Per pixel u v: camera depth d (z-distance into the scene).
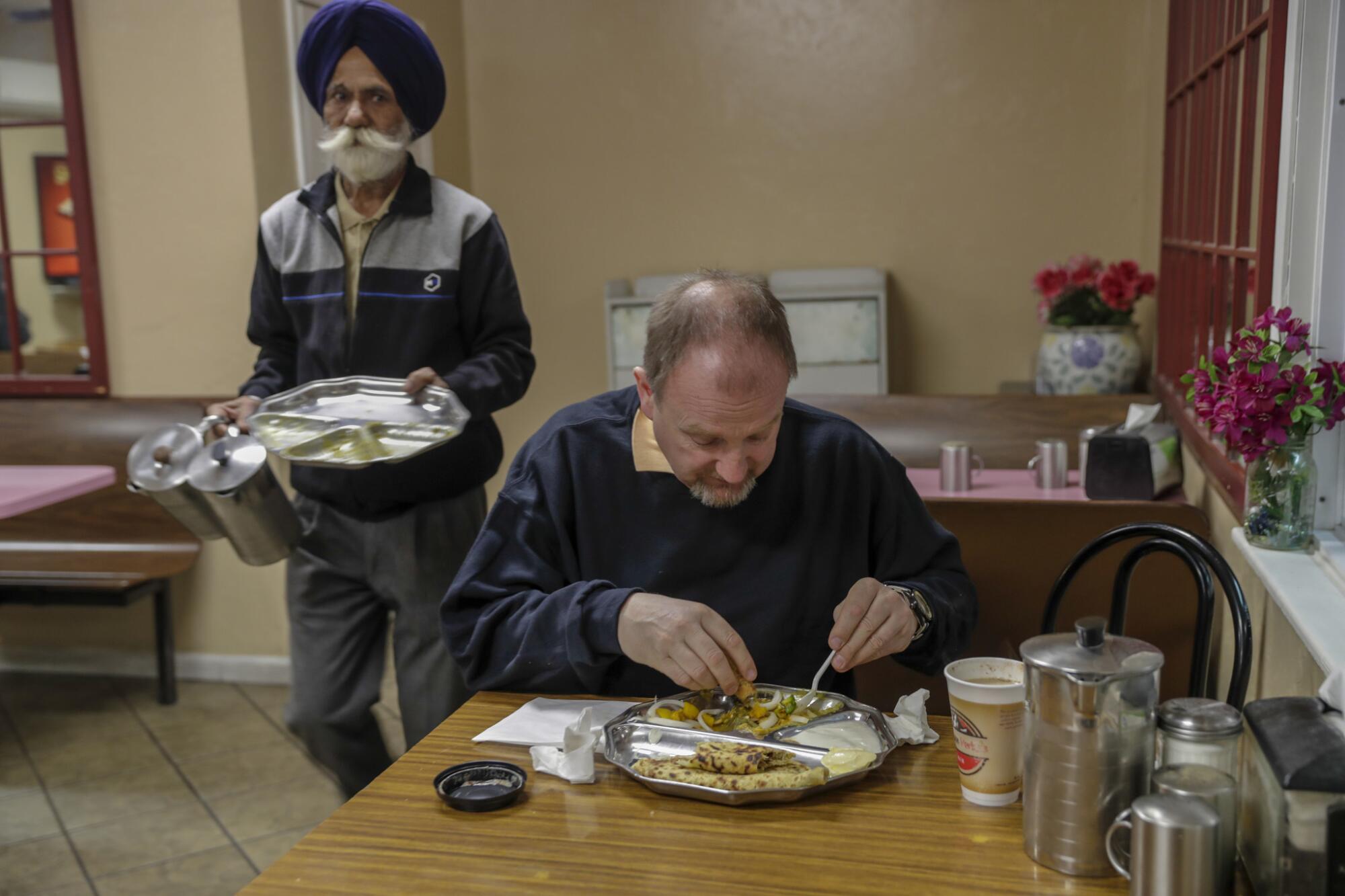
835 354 4.28
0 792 3.07
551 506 1.58
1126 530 1.54
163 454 2.22
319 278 2.38
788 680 1.56
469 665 1.52
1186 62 3.29
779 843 1.09
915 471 3.32
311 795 3.02
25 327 3.84
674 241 4.76
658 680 1.56
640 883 1.02
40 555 3.74
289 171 3.75
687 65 4.65
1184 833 0.85
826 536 1.58
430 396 2.18
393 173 2.39
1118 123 4.34
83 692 3.81
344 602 2.45
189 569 3.83
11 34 3.67
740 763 1.21
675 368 1.34
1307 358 1.71
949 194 4.51
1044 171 4.43
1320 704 1.00
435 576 2.41
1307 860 0.89
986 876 1.02
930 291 4.58
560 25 4.73
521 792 1.21
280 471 3.67
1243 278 2.19
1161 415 3.35
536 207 4.86
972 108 4.45
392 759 3.13
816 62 4.54
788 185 4.64
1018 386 4.29
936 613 1.47
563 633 1.42
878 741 1.28
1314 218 1.72
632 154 4.75
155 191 3.65
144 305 3.72
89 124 3.66
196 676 3.91
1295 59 1.70
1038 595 2.33
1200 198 2.92
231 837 2.80
